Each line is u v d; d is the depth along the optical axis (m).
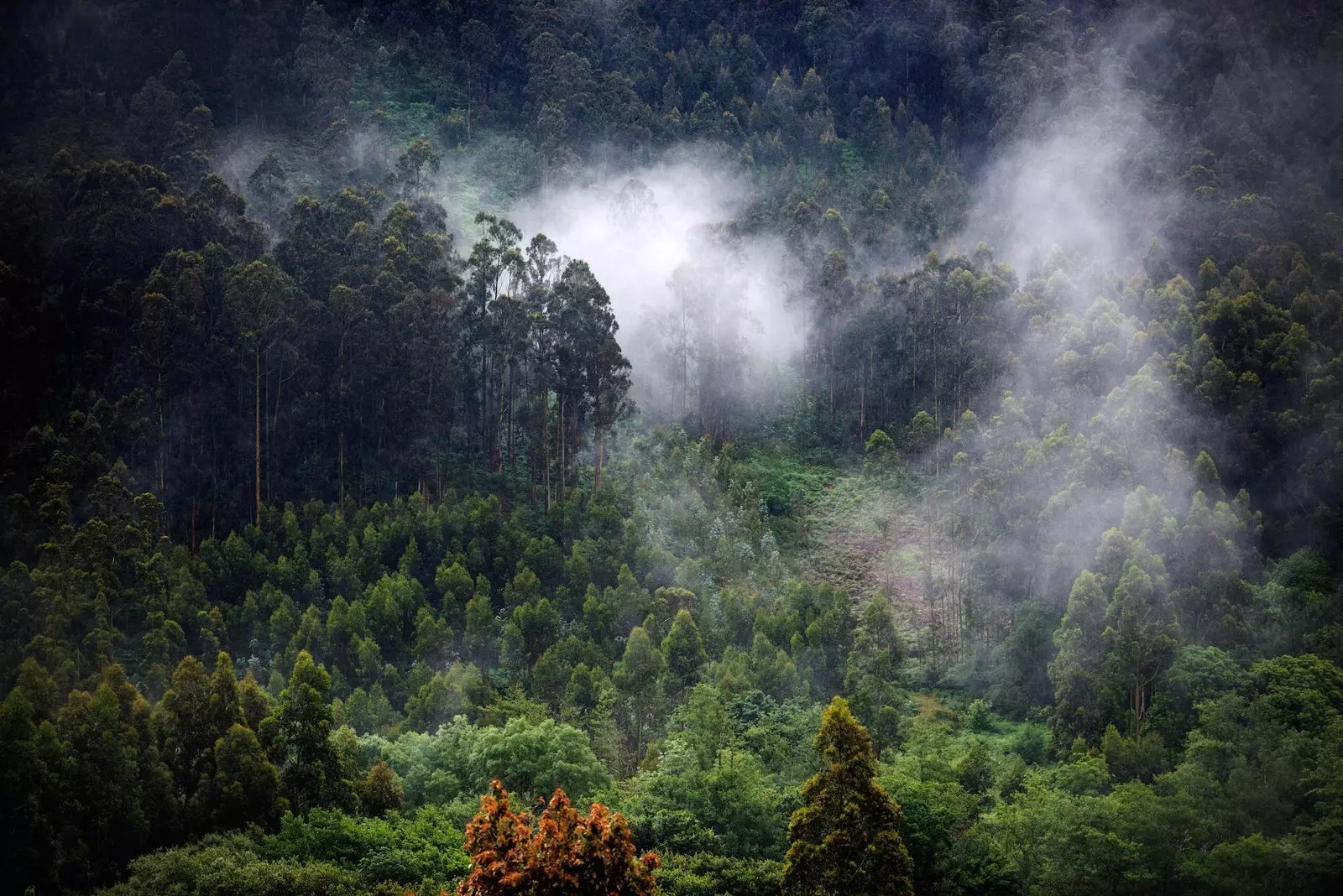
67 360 121.56
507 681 99.00
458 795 81.94
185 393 118.56
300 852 72.81
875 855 69.06
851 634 108.75
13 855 69.19
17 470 109.56
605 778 84.50
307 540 110.44
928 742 93.81
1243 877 75.00
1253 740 86.31
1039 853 77.69
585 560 110.12
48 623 88.38
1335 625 100.25
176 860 69.50
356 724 90.19
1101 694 93.81
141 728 78.31
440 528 111.75
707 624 106.00
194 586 99.38
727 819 82.19
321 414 124.12
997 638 113.69
